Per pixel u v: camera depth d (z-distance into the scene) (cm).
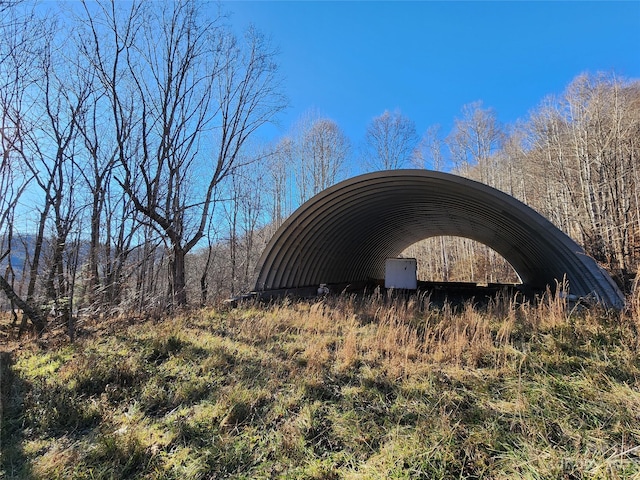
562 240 855
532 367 460
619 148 2050
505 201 951
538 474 272
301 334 711
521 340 554
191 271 2505
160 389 481
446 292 1797
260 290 1226
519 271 2075
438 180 1070
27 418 422
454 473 284
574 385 407
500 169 3647
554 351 498
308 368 513
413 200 1445
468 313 719
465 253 3572
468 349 545
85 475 310
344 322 778
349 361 517
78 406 438
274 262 1286
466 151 3972
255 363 557
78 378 516
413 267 1731
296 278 1441
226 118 1594
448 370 475
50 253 1245
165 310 1130
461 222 1772
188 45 1410
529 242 1255
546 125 2703
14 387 505
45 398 467
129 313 1108
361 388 442
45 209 1291
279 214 3309
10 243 1323
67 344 741
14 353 735
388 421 365
